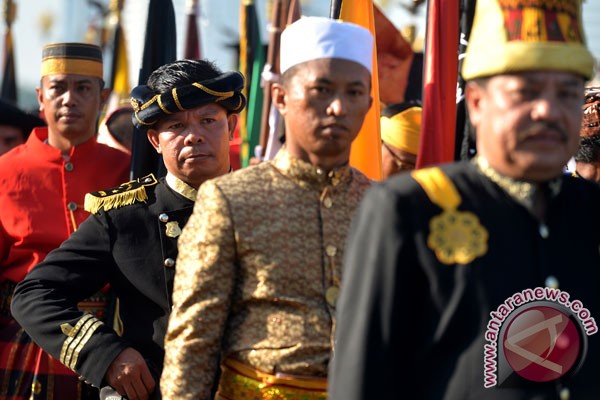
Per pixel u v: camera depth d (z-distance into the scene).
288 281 8.09
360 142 10.79
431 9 10.80
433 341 6.21
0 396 12.34
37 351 12.37
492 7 6.39
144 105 10.27
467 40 11.30
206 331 8.06
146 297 10.05
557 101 6.23
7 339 12.54
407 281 6.25
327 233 8.21
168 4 13.12
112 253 10.16
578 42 6.35
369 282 6.26
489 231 6.29
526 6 6.31
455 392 6.16
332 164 8.34
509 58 6.21
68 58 13.31
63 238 12.91
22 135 16.78
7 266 12.91
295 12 15.43
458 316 6.18
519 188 6.38
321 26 8.16
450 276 6.20
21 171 13.20
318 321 8.02
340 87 8.16
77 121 13.31
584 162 11.10
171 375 8.12
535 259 6.32
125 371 9.66
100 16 25.86
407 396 6.27
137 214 10.20
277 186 8.24
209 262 8.05
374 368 6.17
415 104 12.56
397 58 14.62
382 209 6.32
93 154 13.46
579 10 6.51
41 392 12.12
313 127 8.15
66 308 9.98
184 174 10.24
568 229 6.48
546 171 6.29
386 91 14.58
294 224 8.16
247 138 16.67
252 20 17.86
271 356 7.96
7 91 20.86
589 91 11.23
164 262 10.02
